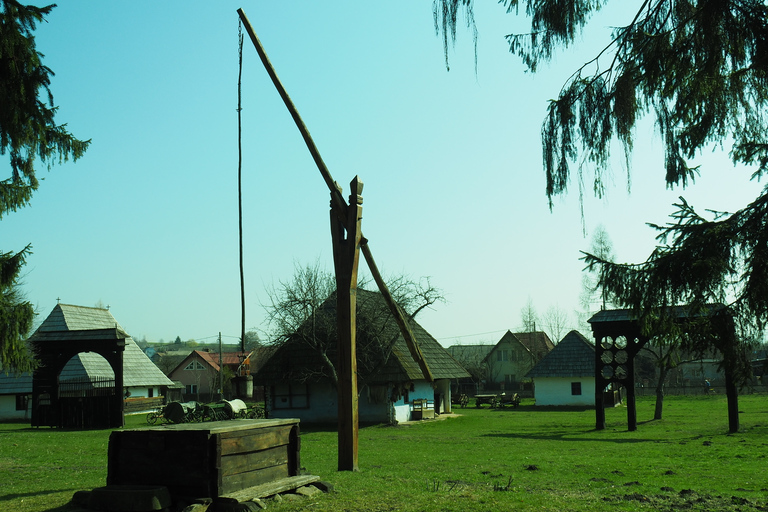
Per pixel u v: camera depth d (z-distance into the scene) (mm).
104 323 45656
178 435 8102
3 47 10250
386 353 29484
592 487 10344
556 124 7883
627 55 7539
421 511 8086
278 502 8469
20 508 8727
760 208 7230
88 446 20062
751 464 13789
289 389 32281
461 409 44719
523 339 80875
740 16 6547
